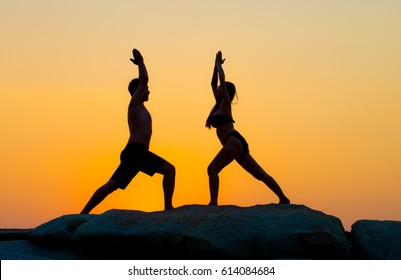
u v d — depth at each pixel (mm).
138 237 17906
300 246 17594
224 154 20516
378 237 18250
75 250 18844
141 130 20469
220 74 20891
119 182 20328
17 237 20250
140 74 20641
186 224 18188
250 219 18250
